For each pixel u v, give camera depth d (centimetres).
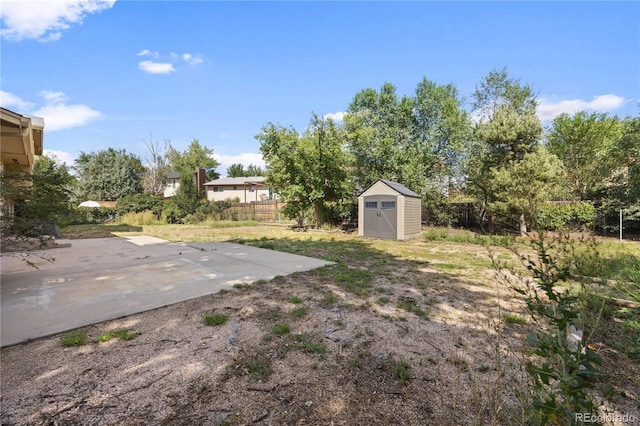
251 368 222
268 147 1391
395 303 364
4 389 194
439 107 1620
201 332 283
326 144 1394
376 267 575
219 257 666
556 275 118
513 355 234
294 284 445
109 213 2030
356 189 1605
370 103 1759
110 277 479
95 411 175
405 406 183
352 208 1555
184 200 1966
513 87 1320
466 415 172
